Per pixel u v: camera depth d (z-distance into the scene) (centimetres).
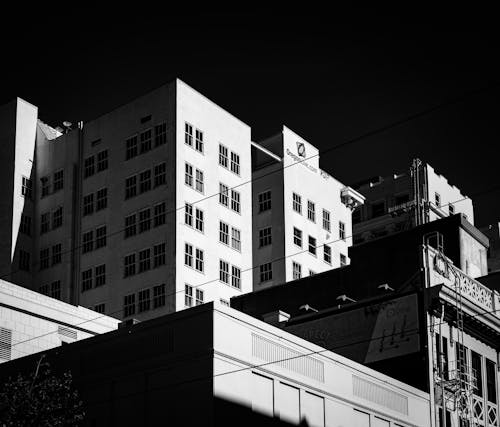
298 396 5172
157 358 4972
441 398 5972
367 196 11812
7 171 10075
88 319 7294
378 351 6147
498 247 11662
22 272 9794
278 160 10406
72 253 9656
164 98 9444
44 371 5334
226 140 9781
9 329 6750
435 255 6262
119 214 9431
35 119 10394
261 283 10100
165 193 9125
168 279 8831
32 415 4594
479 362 6362
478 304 6316
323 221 10738
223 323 4881
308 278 7069
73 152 9988
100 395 5128
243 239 9662
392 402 5712
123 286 9144
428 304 6038
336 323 6397
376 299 6281
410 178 11450
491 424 6309
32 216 10062
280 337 5162
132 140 9581
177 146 9212
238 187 9781
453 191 11669
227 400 4769
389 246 6712
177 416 4803
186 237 9025
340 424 5356
